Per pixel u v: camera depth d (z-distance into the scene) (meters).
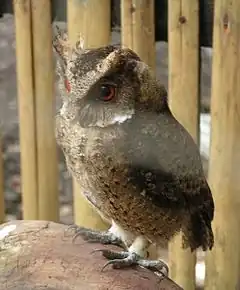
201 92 1.60
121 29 1.59
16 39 1.62
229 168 1.59
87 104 1.32
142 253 1.36
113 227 1.38
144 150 1.33
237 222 1.61
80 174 1.35
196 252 1.65
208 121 1.60
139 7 1.56
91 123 1.32
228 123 1.57
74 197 1.65
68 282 1.32
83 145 1.33
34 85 1.63
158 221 1.36
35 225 1.38
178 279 1.66
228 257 1.63
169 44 1.57
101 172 1.33
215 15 1.54
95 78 1.30
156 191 1.34
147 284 1.32
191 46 1.56
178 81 1.58
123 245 1.37
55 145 1.66
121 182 1.33
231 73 1.55
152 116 1.33
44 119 1.65
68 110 1.33
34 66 1.63
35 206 1.70
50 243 1.35
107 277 1.32
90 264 1.33
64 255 1.34
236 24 1.53
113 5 1.59
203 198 1.37
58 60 1.35
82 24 1.58
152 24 1.57
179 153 1.34
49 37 1.61
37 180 1.68
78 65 1.31
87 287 1.31
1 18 1.64
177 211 1.36
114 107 1.32
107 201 1.35
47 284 1.32
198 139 1.59
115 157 1.32
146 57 1.57
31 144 1.66
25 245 1.35
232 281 1.64
